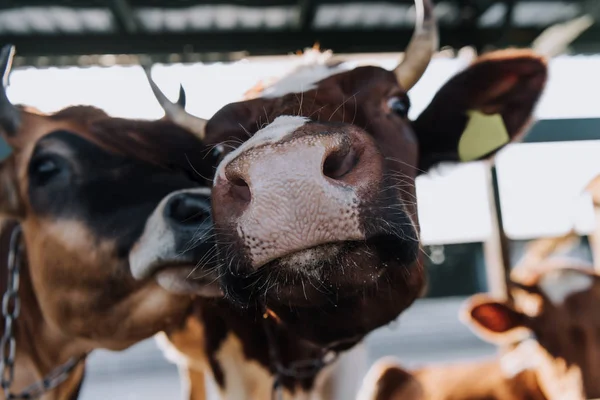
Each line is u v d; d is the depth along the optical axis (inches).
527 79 36.9
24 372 35.8
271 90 28.3
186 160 31.7
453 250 173.2
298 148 19.4
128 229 30.9
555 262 55.4
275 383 37.0
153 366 146.6
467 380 55.2
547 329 48.2
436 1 55.7
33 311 35.7
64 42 56.1
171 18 55.2
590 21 59.0
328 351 36.2
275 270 20.6
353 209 19.9
